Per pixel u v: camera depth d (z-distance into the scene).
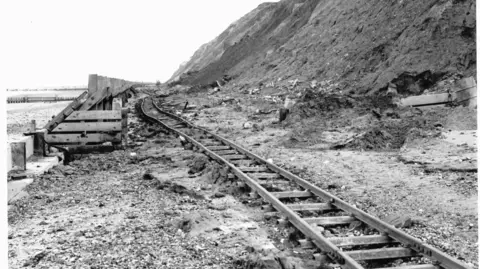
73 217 7.43
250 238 6.41
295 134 15.71
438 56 20.39
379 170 10.74
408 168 10.69
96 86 13.89
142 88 71.12
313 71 30.78
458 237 6.38
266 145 15.08
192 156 12.65
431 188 8.90
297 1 53.81
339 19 34.41
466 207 7.59
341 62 28.02
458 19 21.11
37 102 51.50
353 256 5.58
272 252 5.68
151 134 18.17
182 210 7.75
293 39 40.50
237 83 43.16
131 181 10.08
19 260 5.61
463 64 19.66
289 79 32.84
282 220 6.98
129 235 6.52
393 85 20.48
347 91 23.02
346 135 15.30
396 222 6.96
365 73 24.67
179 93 47.75
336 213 7.71
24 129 20.78
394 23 26.02
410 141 13.66
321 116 18.70
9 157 9.90
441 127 14.93
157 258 5.70
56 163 11.85
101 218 7.36
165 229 6.79
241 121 22.25
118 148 13.83
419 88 19.97
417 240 5.65
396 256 5.66
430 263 5.47
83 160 12.73
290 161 12.31
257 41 56.34
